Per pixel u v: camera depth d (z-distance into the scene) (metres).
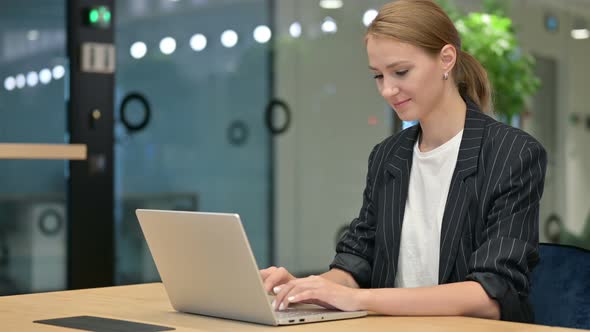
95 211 4.77
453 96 2.07
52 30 4.67
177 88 5.01
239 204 5.25
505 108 5.88
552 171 6.05
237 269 1.68
